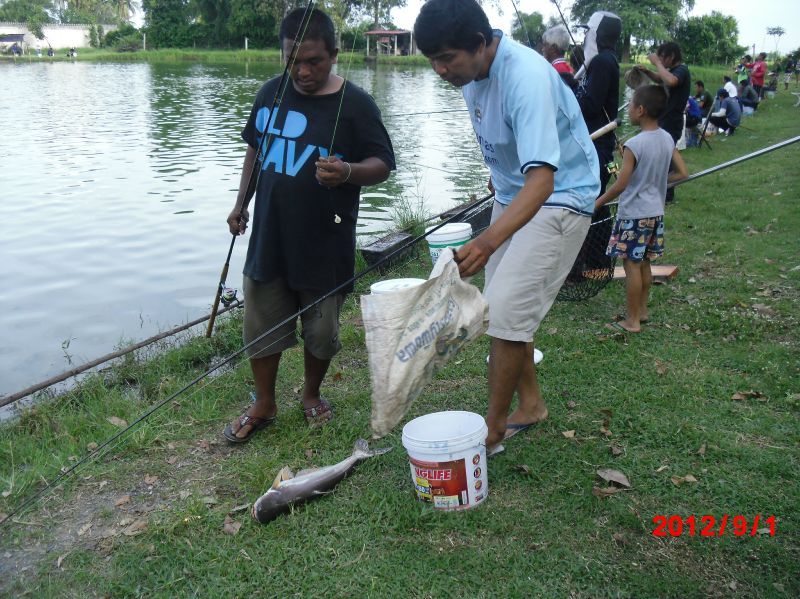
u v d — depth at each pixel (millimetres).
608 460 3215
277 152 3346
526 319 3035
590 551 2658
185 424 3779
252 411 3615
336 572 2629
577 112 3035
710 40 48281
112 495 3189
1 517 3059
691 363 4137
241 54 60719
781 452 3217
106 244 8258
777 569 2533
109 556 2801
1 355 5531
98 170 12414
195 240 8406
